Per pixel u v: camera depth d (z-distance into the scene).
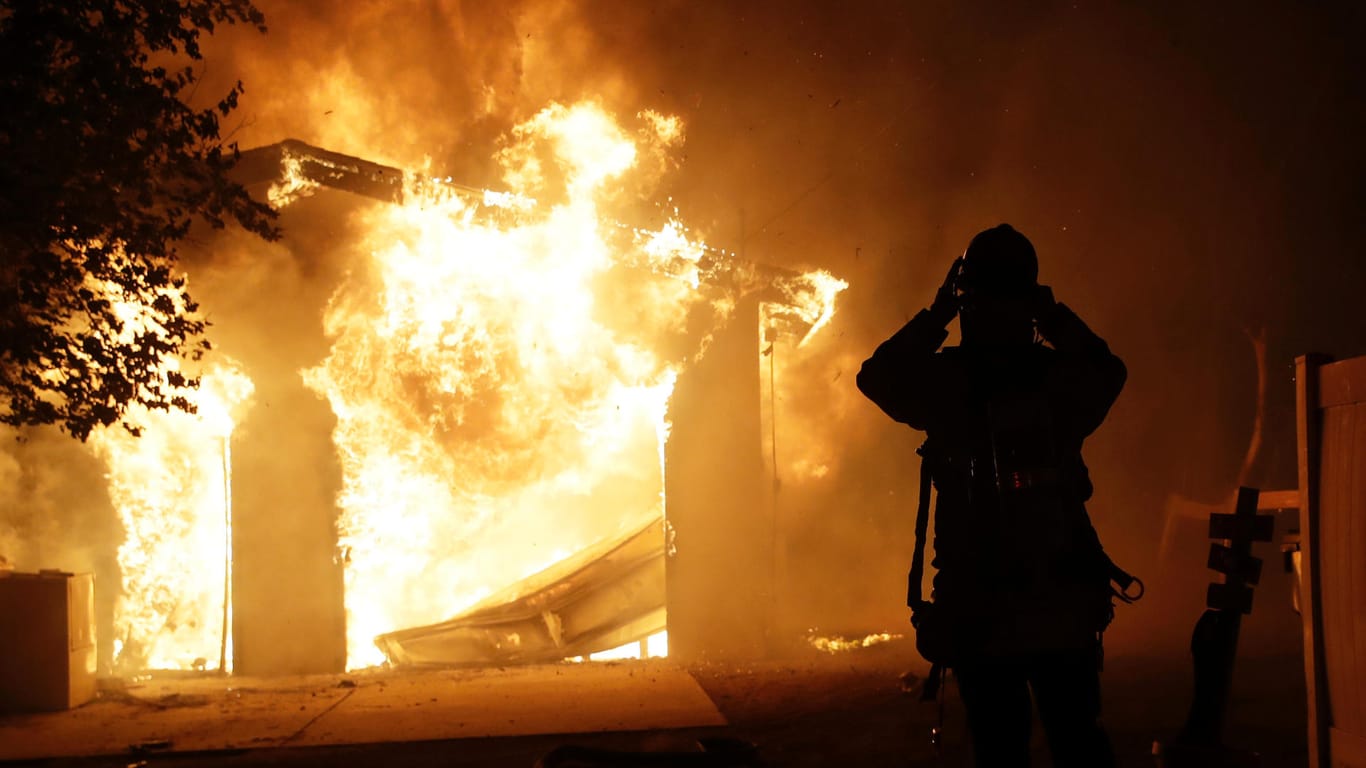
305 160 12.07
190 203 9.12
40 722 9.07
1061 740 3.19
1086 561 3.21
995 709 3.21
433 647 13.68
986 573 3.18
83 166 8.38
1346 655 3.97
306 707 9.64
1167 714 8.01
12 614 9.63
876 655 12.94
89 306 8.78
